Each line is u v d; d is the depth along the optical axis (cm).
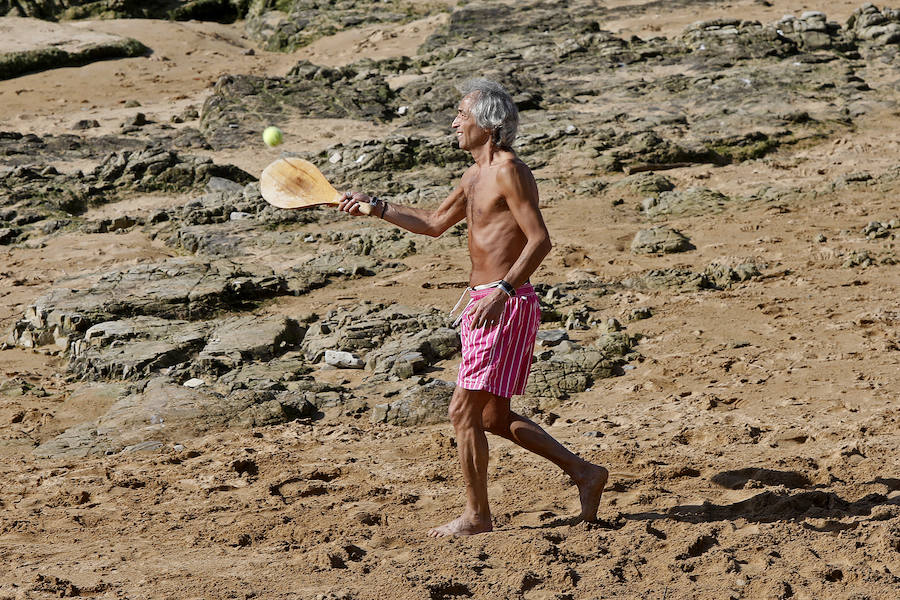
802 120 5681
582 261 3678
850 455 1700
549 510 1498
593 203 4562
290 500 1641
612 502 1527
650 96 6544
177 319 3148
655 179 4794
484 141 1320
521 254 1272
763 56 7069
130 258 4047
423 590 1125
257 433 2141
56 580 1209
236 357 2730
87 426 2250
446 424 2159
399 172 5253
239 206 4656
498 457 1812
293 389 2455
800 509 1445
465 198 1378
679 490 1588
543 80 7088
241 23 11888
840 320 2727
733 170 5038
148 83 8594
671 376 2384
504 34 8825
